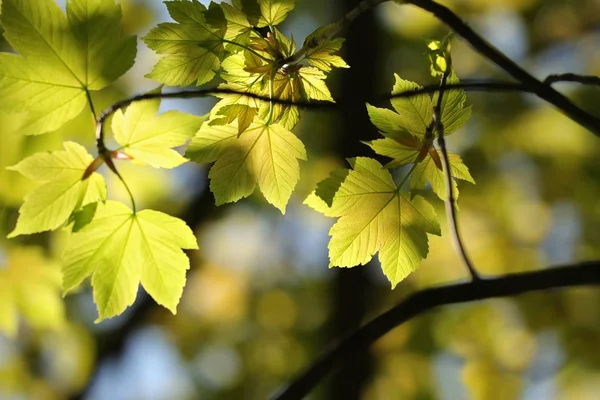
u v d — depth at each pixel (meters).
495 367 6.45
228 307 7.60
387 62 7.12
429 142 1.66
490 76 6.72
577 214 6.73
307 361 7.46
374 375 6.14
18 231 1.61
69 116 1.66
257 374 7.56
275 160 1.66
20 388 5.86
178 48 1.60
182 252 1.74
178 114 1.60
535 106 6.66
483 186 6.77
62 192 1.62
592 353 5.96
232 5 1.57
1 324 3.46
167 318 7.39
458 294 1.98
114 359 6.27
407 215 1.75
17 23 1.59
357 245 1.75
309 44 1.56
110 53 1.63
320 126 6.66
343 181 1.69
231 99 1.58
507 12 6.61
